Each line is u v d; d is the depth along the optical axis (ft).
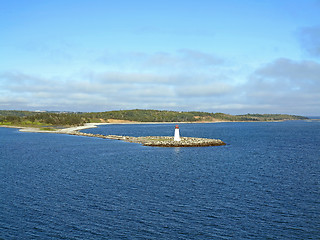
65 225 83.30
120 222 85.71
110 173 151.84
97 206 98.58
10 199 104.99
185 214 92.02
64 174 148.25
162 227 82.58
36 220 86.48
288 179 139.33
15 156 216.54
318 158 214.07
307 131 641.81
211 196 110.22
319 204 101.60
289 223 85.56
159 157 214.69
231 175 148.56
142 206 98.73
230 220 87.51
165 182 132.16
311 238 76.38
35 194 111.34
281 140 392.68
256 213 92.94
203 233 79.05
